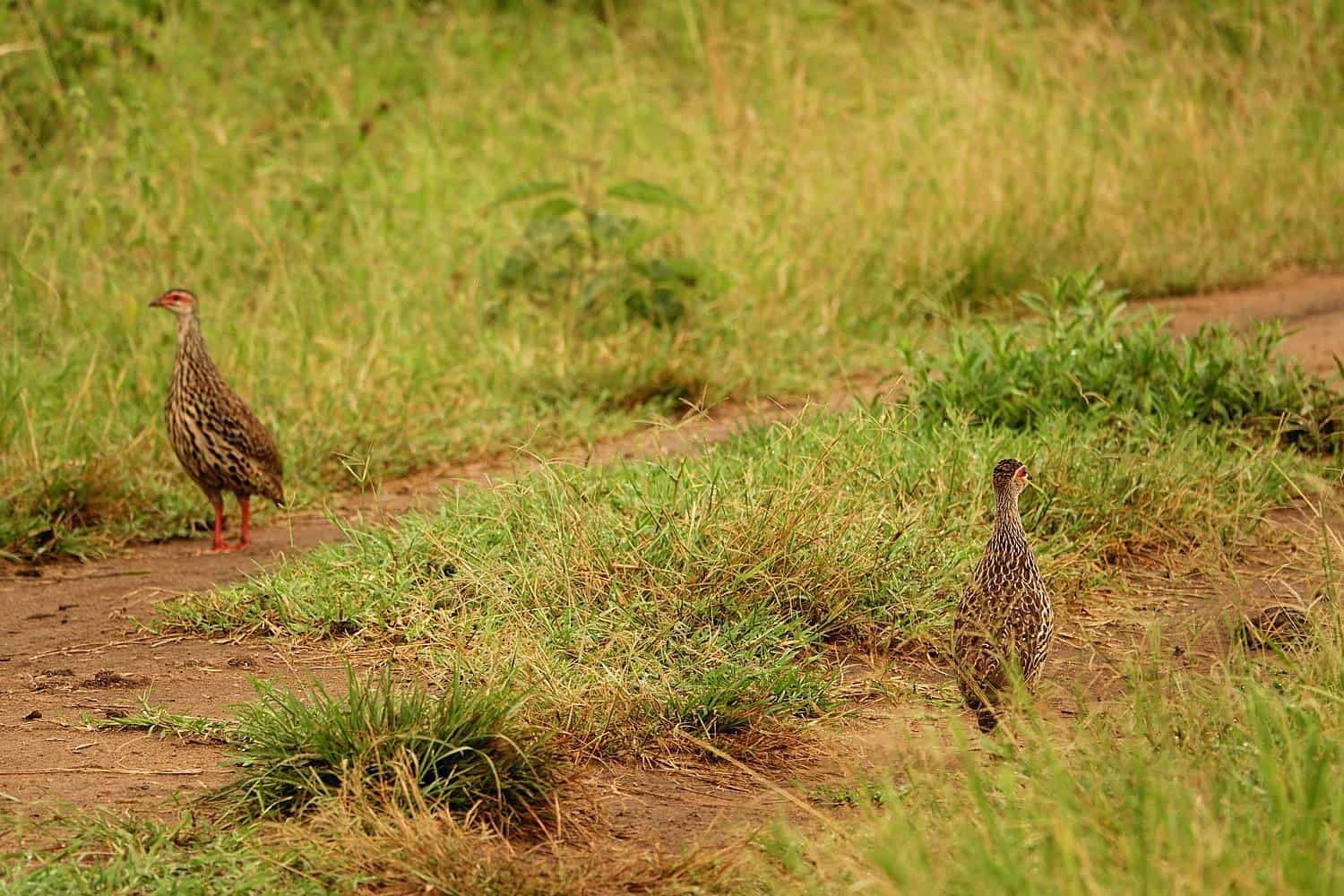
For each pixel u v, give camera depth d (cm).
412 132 3262
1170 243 3052
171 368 2241
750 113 3231
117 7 3297
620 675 1157
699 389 2322
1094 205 3073
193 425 1683
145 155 2839
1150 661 1217
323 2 3831
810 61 3731
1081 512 1569
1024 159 3106
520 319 2548
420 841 895
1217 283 2991
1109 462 1648
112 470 1853
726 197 3012
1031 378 1930
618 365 2345
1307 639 1213
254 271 2669
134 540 1795
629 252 2581
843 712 1173
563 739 1087
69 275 2462
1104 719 1038
